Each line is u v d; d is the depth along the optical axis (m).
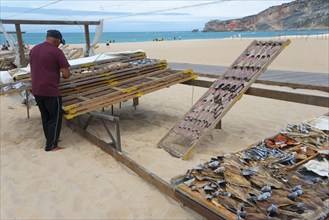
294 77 10.16
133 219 3.04
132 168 3.74
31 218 3.11
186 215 3.07
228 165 2.82
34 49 4.56
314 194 2.33
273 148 3.23
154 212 3.14
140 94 5.32
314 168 2.74
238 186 2.50
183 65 14.77
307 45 25.83
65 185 3.72
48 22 8.51
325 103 4.34
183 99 8.23
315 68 12.52
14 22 8.07
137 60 6.86
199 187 2.53
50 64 4.50
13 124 6.25
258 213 2.15
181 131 4.88
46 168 4.19
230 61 16.47
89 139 5.05
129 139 5.23
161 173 3.91
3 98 8.70
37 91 4.53
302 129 3.71
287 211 2.14
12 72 5.96
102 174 3.95
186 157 4.34
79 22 9.05
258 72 4.82
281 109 6.89
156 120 6.34
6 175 4.02
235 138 5.14
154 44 39.62
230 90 4.95
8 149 4.93
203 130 4.61
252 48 5.47
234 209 2.21
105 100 5.00
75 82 5.54
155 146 4.90
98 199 3.41
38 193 3.56
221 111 4.64
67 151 4.75
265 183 2.52
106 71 5.94
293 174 2.69
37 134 5.64
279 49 4.96
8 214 3.18
